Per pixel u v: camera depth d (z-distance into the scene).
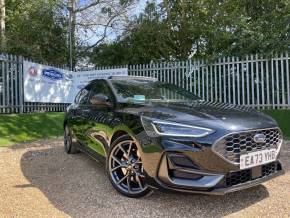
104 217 3.66
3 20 17.25
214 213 3.70
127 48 17.52
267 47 11.58
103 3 18.84
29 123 10.45
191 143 3.58
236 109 4.38
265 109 10.79
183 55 17.45
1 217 3.69
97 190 4.55
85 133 5.67
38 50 17.00
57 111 13.45
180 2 16.92
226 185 3.60
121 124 4.30
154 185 3.79
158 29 17.12
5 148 7.88
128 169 4.25
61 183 4.93
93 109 5.47
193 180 3.59
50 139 9.31
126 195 4.23
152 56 17.30
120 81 5.55
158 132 3.76
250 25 13.75
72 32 18.34
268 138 3.94
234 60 11.43
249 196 4.19
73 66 17.77
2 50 15.88
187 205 3.94
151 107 4.33
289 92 10.45
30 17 17.33
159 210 3.81
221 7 16.12
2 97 11.09
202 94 12.05
